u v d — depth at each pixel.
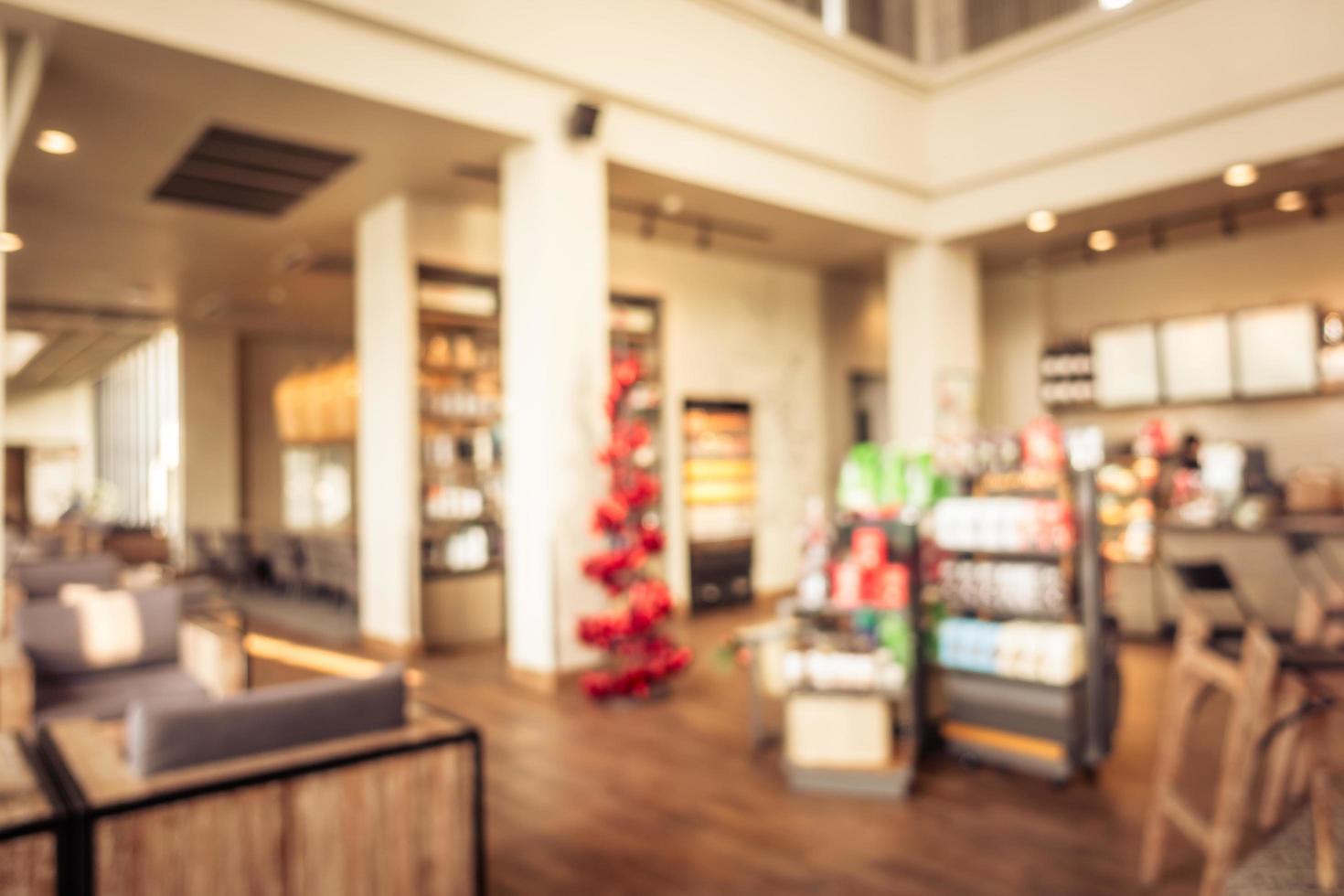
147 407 18.16
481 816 2.45
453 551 7.67
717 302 9.62
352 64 5.14
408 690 2.48
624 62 6.34
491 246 7.83
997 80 8.21
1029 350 10.65
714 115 6.90
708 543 9.34
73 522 14.96
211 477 13.55
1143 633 7.65
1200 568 3.45
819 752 4.09
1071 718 4.05
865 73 8.12
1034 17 8.30
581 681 6.02
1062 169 7.88
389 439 7.50
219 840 2.05
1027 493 4.41
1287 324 8.52
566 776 4.30
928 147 8.71
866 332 11.29
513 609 6.31
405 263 7.31
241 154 6.30
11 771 2.15
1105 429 10.02
